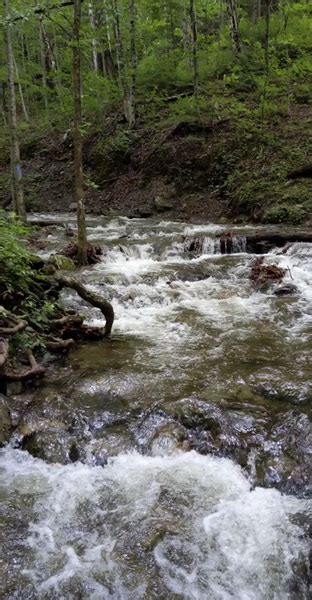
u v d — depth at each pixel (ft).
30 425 15.92
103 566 10.90
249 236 36.83
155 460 14.43
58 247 37.27
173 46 73.36
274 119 57.00
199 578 10.65
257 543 11.43
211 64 67.26
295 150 51.62
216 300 28.04
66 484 13.57
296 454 14.10
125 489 13.26
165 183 57.36
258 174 50.88
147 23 72.59
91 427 15.89
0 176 67.36
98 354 20.86
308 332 22.80
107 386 17.87
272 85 59.82
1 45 69.00
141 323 24.64
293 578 10.72
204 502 12.69
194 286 30.12
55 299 26.37
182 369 19.06
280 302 27.30
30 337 21.03
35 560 11.06
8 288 23.07
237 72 64.13
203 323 24.32
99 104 66.69
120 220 51.49
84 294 21.88
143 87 69.36
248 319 24.76
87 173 63.77
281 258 33.63
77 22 28.81
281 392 16.99
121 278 30.17
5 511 12.50
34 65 78.18
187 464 14.17
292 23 67.51
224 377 18.21
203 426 15.47
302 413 15.79
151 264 34.01
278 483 13.32
